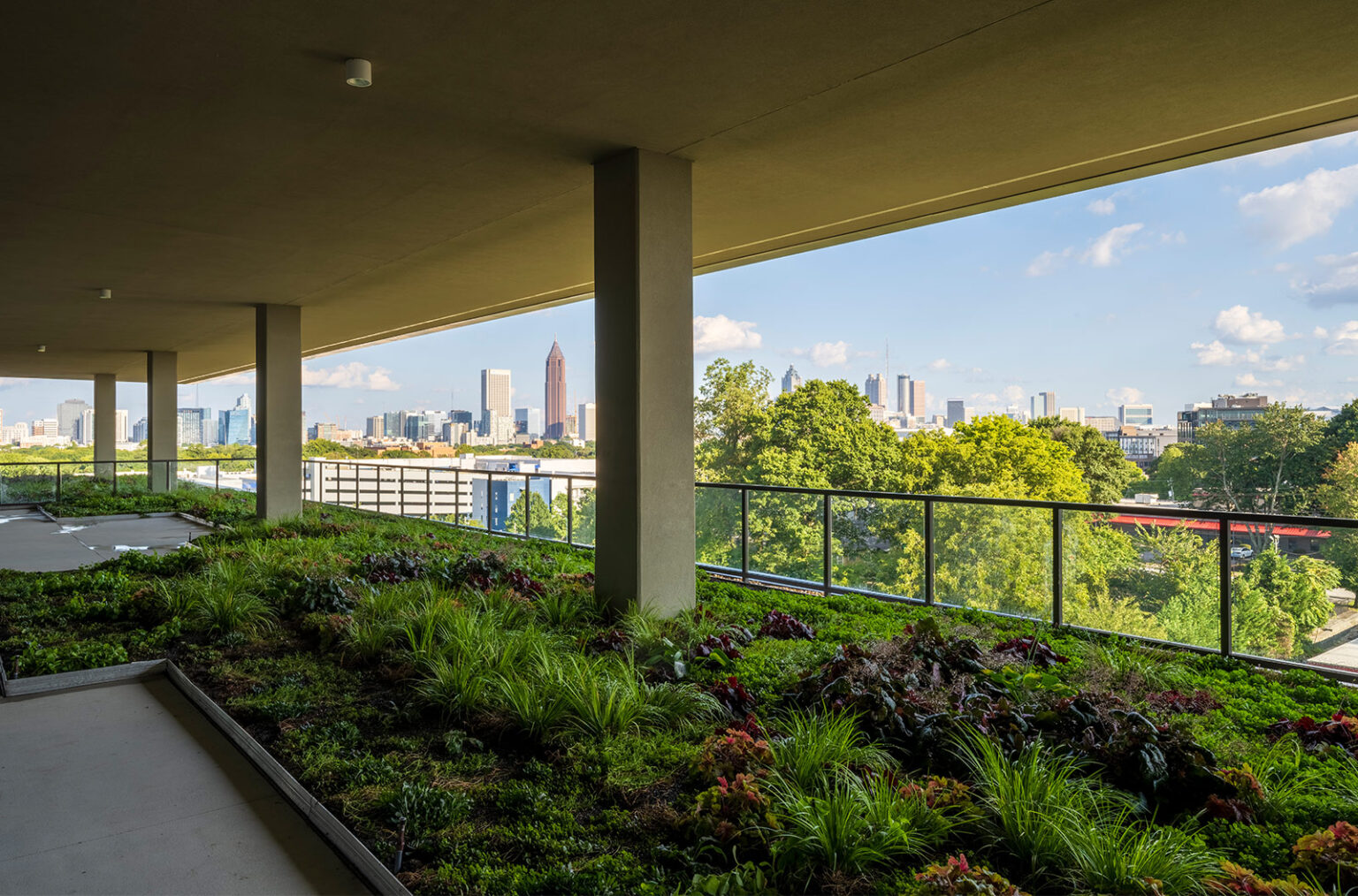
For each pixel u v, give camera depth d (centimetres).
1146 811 272
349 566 739
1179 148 578
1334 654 469
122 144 536
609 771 308
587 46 407
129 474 1905
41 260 892
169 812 307
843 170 614
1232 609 496
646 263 566
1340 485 2958
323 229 766
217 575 670
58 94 454
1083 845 233
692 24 385
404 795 283
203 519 1355
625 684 383
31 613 616
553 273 986
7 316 1309
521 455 7044
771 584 779
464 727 362
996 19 384
